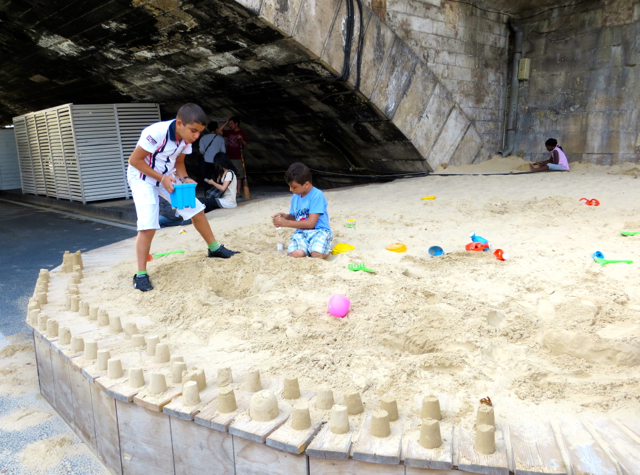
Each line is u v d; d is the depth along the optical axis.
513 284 3.91
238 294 4.39
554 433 2.12
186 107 4.22
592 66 12.09
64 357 3.22
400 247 5.36
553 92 12.81
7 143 18.28
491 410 2.10
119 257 5.81
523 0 12.39
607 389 2.45
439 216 7.30
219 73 11.47
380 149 12.62
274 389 2.61
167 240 6.58
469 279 4.09
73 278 4.68
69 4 9.44
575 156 12.59
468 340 2.97
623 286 3.78
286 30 8.91
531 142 13.33
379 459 2.01
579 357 2.77
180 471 2.56
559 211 7.14
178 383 2.73
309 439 2.16
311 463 2.13
